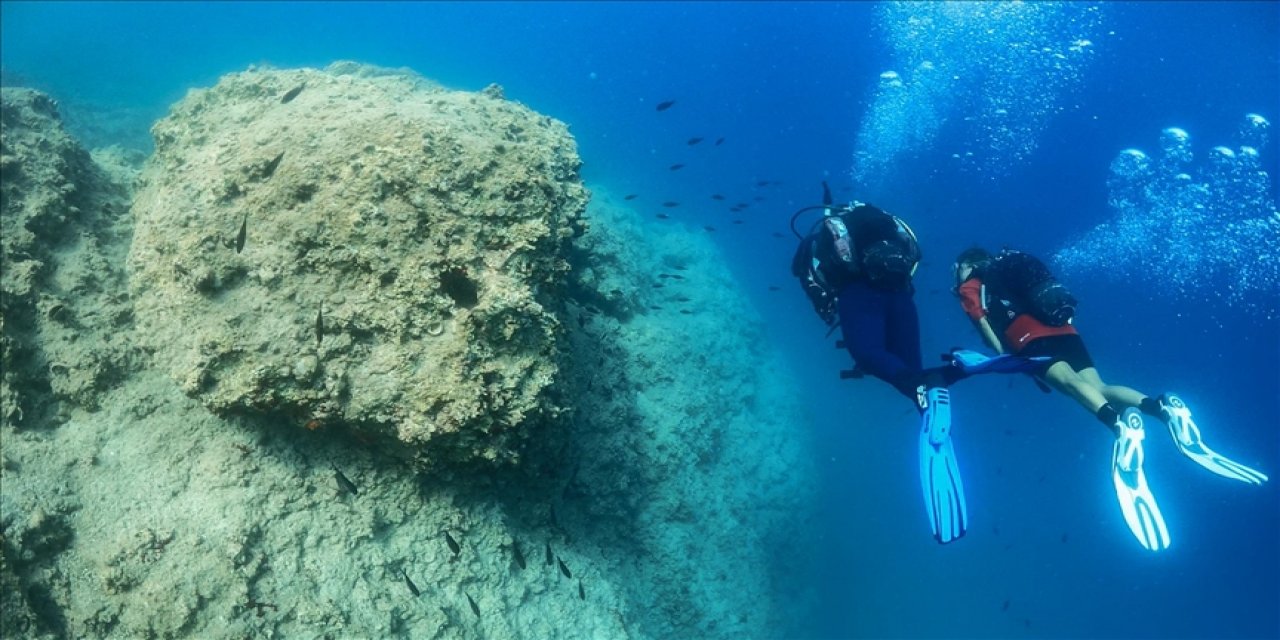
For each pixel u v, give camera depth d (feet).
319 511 12.19
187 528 11.32
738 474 28.22
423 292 11.08
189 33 118.83
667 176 96.12
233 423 12.38
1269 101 74.23
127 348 12.71
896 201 94.02
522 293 11.29
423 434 10.67
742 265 74.79
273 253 11.39
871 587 51.72
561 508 17.78
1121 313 70.23
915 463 61.52
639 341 25.16
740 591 24.52
